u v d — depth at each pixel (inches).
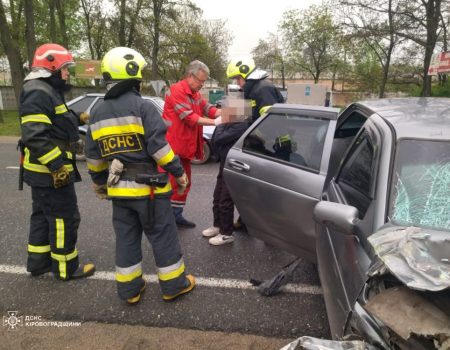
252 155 129.1
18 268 139.6
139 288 116.0
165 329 106.1
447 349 50.8
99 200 223.3
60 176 112.7
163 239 112.9
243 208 133.7
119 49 106.5
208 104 173.0
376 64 948.0
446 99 116.9
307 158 114.0
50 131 114.2
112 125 105.7
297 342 61.6
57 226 124.4
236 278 132.3
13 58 626.8
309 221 109.7
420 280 55.6
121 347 99.1
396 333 54.6
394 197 76.5
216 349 98.0
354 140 110.1
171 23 1024.2
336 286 79.7
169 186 113.3
